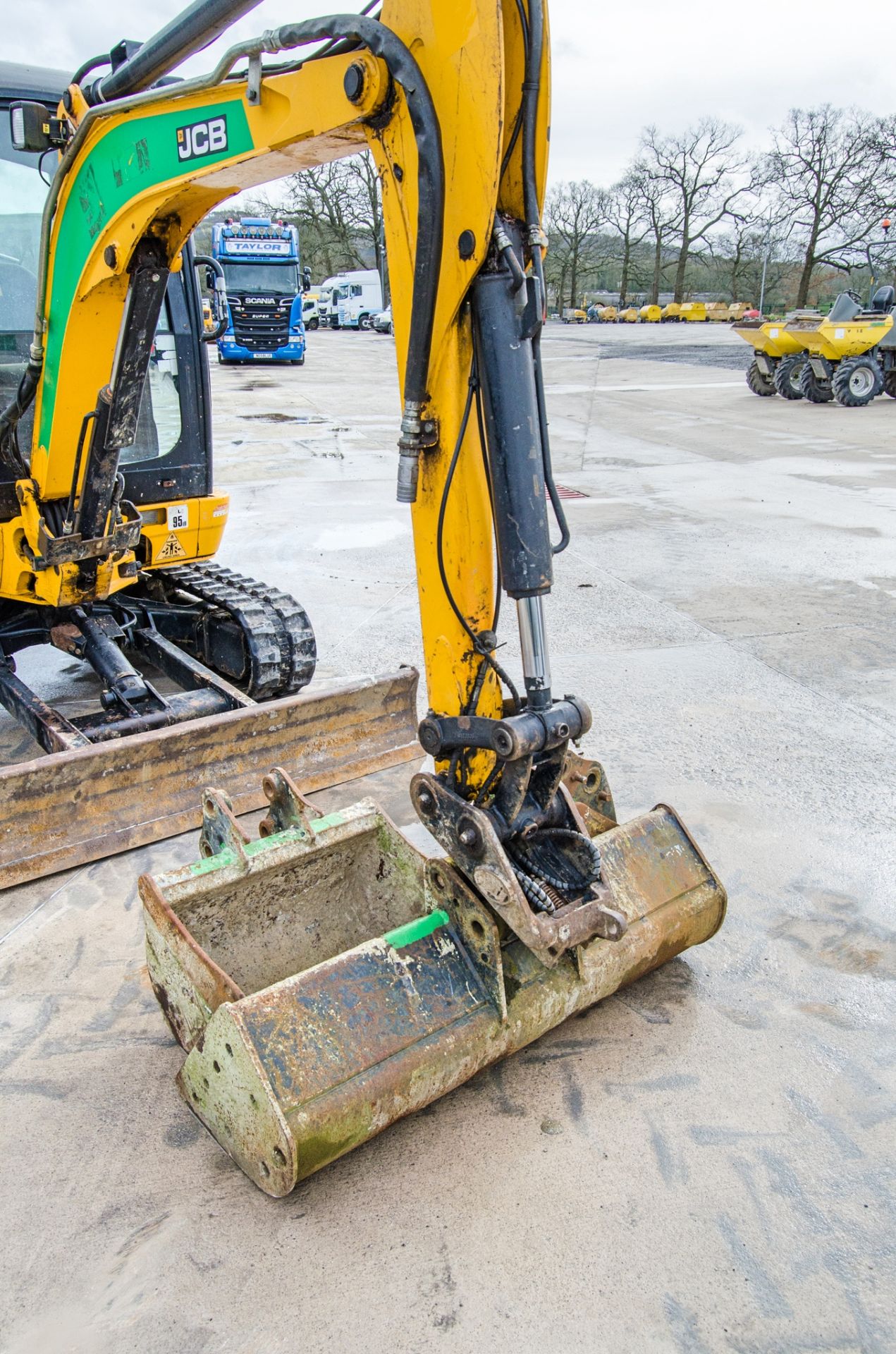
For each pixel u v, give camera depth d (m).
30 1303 2.07
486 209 2.06
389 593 7.03
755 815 4.05
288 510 9.65
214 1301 2.08
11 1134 2.51
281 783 2.93
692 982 3.08
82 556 4.00
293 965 2.97
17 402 3.84
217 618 5.04
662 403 18.33
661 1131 2.51
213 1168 2.42
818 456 12.59
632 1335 2.00
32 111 3.38
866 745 4.69
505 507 2.23
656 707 5.11
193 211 3.21
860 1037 2.85
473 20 1.97
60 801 3.62
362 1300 2.08
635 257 66.44
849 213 54.25
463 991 2.47
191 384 4.76
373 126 2.25
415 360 2.26
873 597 6.90
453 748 2.44
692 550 8.19
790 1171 2.40
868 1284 2.12
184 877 2.64
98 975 3.12
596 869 2.37
